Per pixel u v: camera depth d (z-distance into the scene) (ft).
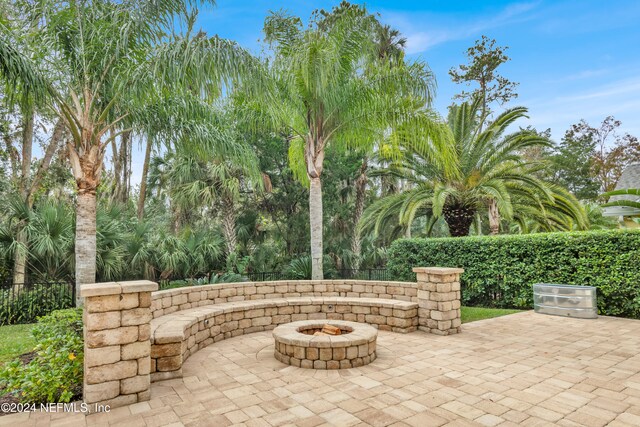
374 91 27.89
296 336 15.14
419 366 14.42
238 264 39.96
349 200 59.31
